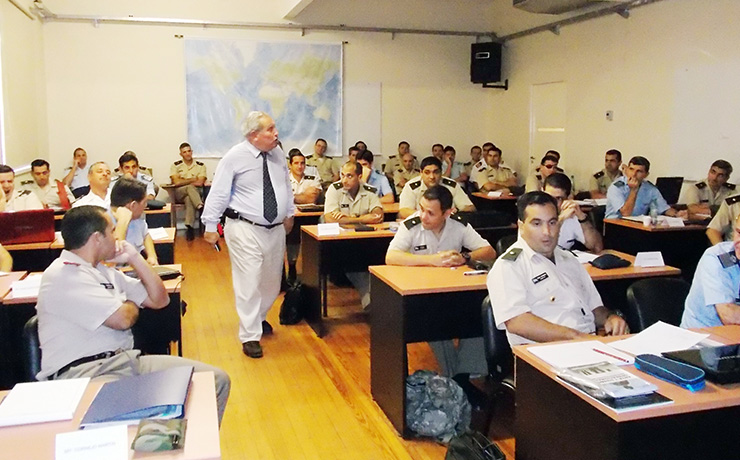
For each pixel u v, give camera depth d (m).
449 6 10.04
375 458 2.85
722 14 6.24
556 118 8.86
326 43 9.55
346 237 4.57
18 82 7.14
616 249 5.66
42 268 4.29
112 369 2.31
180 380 1.78
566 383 1.81
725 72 6.24
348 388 3.63
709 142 6.45
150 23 8.89
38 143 8.20
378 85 9.87
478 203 8.62
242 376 3.81
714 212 5.70
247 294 4.15
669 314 2.78
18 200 5.88
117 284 2.53
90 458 1.43
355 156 7.48
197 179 8.88
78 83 8.76
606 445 1.68
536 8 8.11
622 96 7.58
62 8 8.57
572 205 3.85
